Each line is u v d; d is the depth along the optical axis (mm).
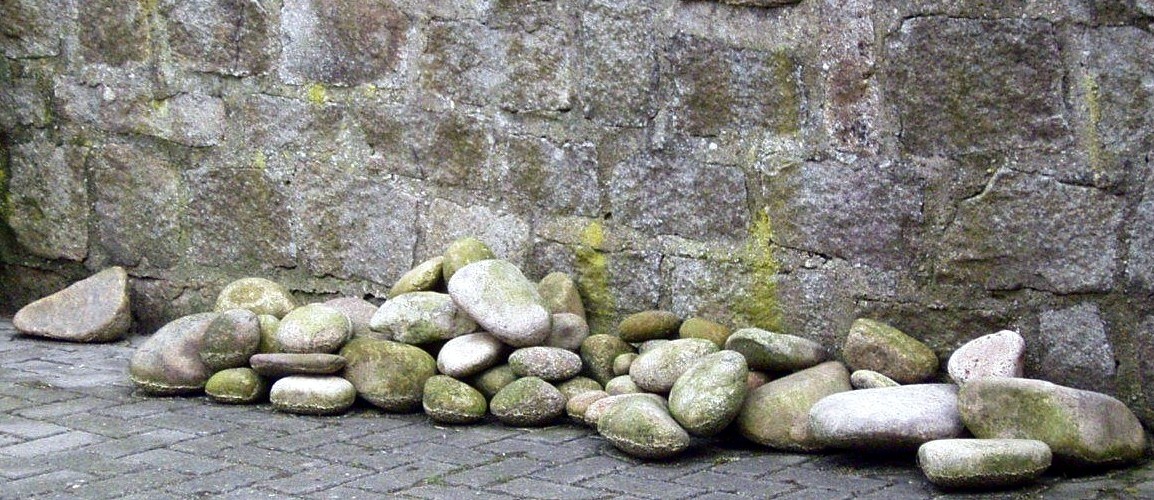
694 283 5051
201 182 5953
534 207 5336
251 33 5777
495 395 4695
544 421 4625
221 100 5871
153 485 3969
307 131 5727
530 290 4910
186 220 6000
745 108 4898
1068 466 4074
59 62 6148
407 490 3936
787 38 4793
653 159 5078
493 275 4867
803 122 4801
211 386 4934
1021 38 4395
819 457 4277
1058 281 4422
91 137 6133
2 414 4746
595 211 5219
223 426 4621
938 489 3926
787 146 4836
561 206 5281
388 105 5566
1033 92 4398
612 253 5195
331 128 5684
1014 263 4484
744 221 4945
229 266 5957
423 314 4953
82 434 4508
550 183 5289
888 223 4676
